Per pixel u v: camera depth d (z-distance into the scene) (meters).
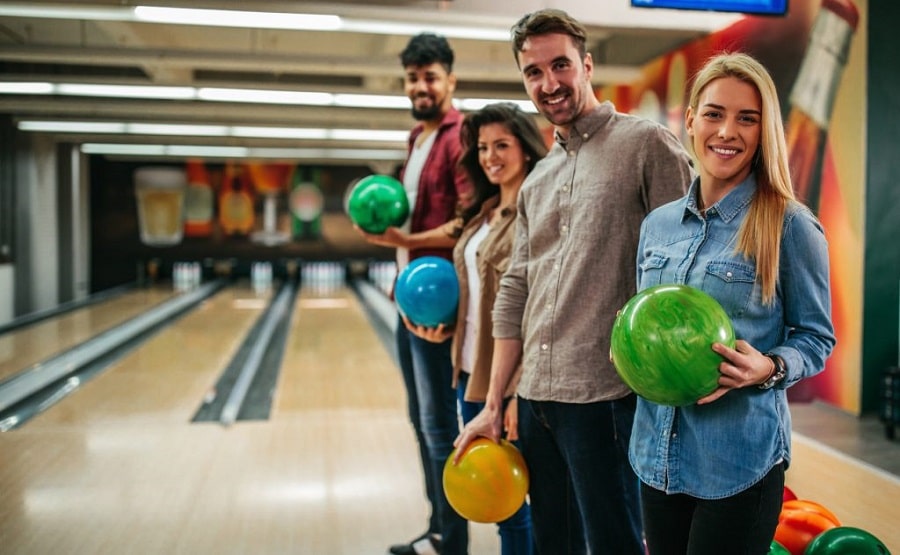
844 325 4.89
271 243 15.25
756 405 1.16
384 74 6.41
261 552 2.51
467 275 2.05
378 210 2.28
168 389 5.36
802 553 1.76
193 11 4.08
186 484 3.15
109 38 7.35
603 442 1.46
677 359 1.11
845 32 4.69
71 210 11.57
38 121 8.92
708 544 1.18
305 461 3.46
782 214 1.15
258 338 7.79
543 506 1.61
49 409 4.79
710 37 5.83
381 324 9.09
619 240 1.45
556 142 1.58
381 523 2.76
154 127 9.02
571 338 1.47
